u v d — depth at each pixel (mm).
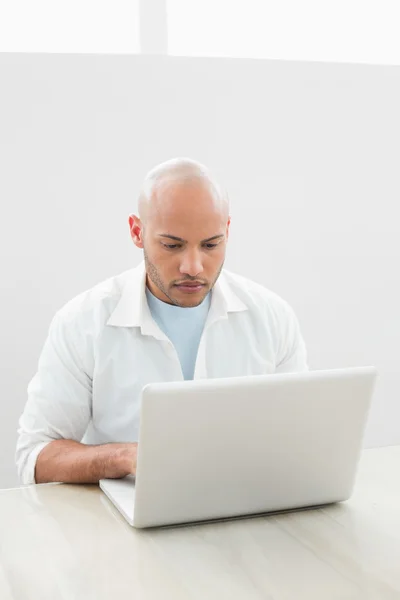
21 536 1447
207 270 1854
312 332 3277
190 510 1494
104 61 2906
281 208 3164
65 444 1867
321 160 3184
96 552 1386
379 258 3314
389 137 3250
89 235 2971
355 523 1528
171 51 3094
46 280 2955
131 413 2072
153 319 2080
